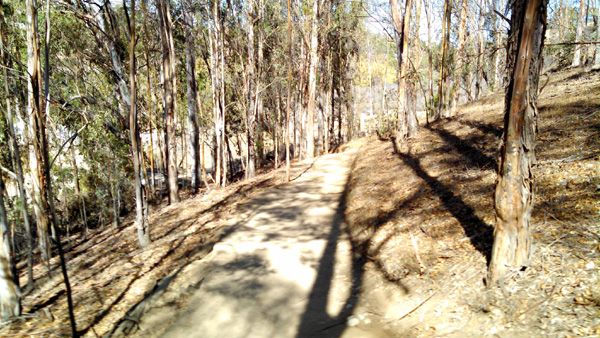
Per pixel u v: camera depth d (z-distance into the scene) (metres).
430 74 23.45
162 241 11.20
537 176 8.34
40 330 6.48
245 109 21.50
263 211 13.19
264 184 17.44
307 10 21.48
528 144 5.29
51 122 13.91
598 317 4.42
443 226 8.12
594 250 5.45
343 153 25.19
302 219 12.19
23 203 8.30
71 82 16.59
